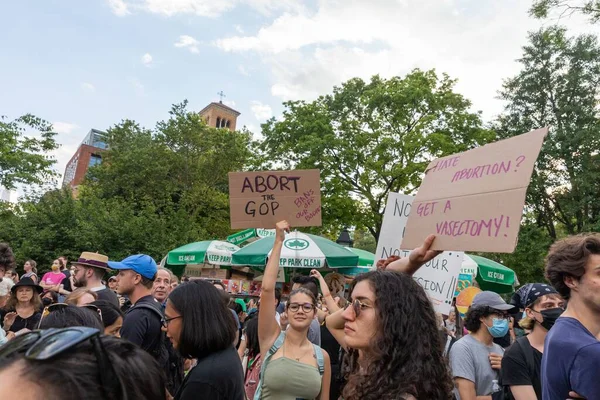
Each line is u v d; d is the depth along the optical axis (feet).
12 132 67.67
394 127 72.64
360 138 69.46
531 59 77.61
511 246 6.37
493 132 73.26
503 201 6.73
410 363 5.09
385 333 5.26
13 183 66.69
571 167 70.95
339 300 20.36
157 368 3.06
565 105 72.38
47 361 2.34
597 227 65.31
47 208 69.67
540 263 68.39
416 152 70.03
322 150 70.13
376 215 71.87
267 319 11.24
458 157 8.20
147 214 72.43
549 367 6.30
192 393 7.30
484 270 34.35
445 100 73.77
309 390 10.50
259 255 29.60
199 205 88.79
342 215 71.26
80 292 11.50
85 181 100.73
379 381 5.05
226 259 34.71
